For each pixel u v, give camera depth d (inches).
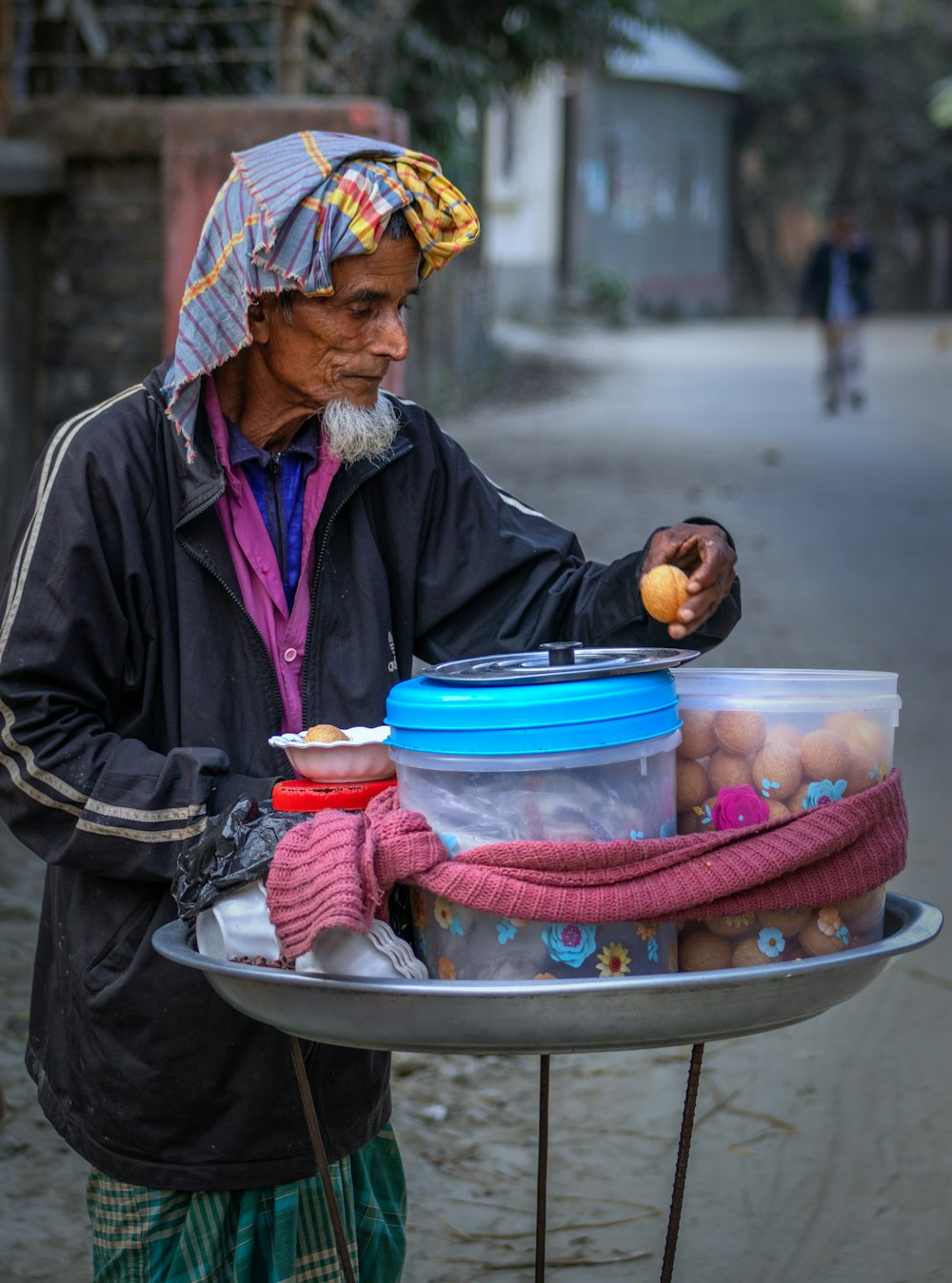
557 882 62.6
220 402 76.6
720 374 815.7
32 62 246.1
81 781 72.7
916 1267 111.0
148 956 75.5
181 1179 77.5
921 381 794.8
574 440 542.6
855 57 1347.2
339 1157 79.7
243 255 70.4
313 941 61.8
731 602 79.4
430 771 65.2
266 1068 76.5
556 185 1123.3
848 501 434.9
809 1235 115.3
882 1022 149.4
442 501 83.5
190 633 76.7
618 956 63.7
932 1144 127.6
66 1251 110.9
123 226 232.5
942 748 224.2
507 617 84.5
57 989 80.8
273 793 71.8
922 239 1403.8
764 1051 144.0
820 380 663.1
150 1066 76.6
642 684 65.6
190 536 76.3
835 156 1381.6
